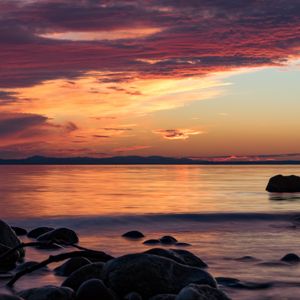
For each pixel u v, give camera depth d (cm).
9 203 2366
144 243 1258
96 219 1712
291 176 3397
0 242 1030
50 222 1655
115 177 6412
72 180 5341
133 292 691
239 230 1518
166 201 2519
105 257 774
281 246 1229
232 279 845
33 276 876
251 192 3288
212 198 2741
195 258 937
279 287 812
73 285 738
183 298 624
